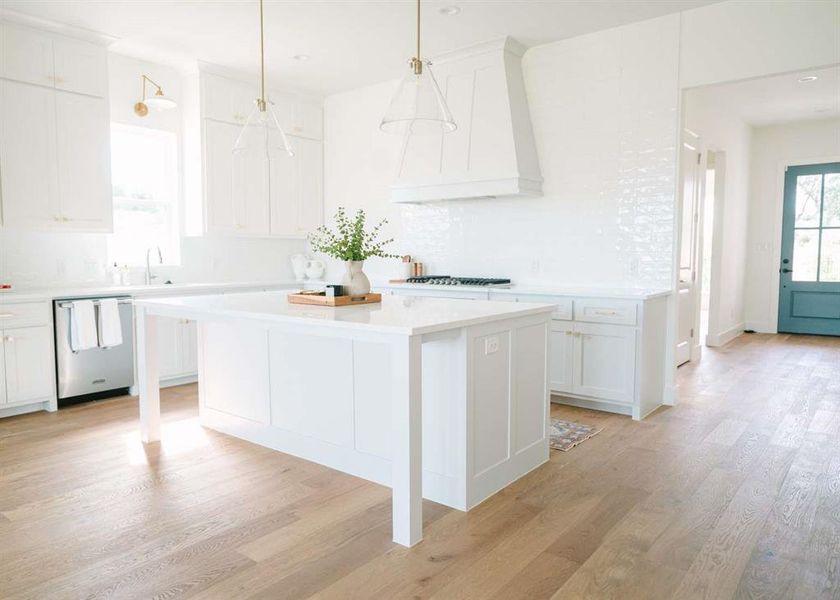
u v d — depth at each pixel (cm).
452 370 246
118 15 393
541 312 288
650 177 412
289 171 573
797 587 191
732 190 677
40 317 393
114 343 422
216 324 353
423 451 262
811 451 321
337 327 234
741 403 421
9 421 379
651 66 405
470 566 206
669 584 194
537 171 457
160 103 458
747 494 264
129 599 186
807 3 345
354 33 424
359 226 316
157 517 243
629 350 378
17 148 396
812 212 723
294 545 220
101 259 469
